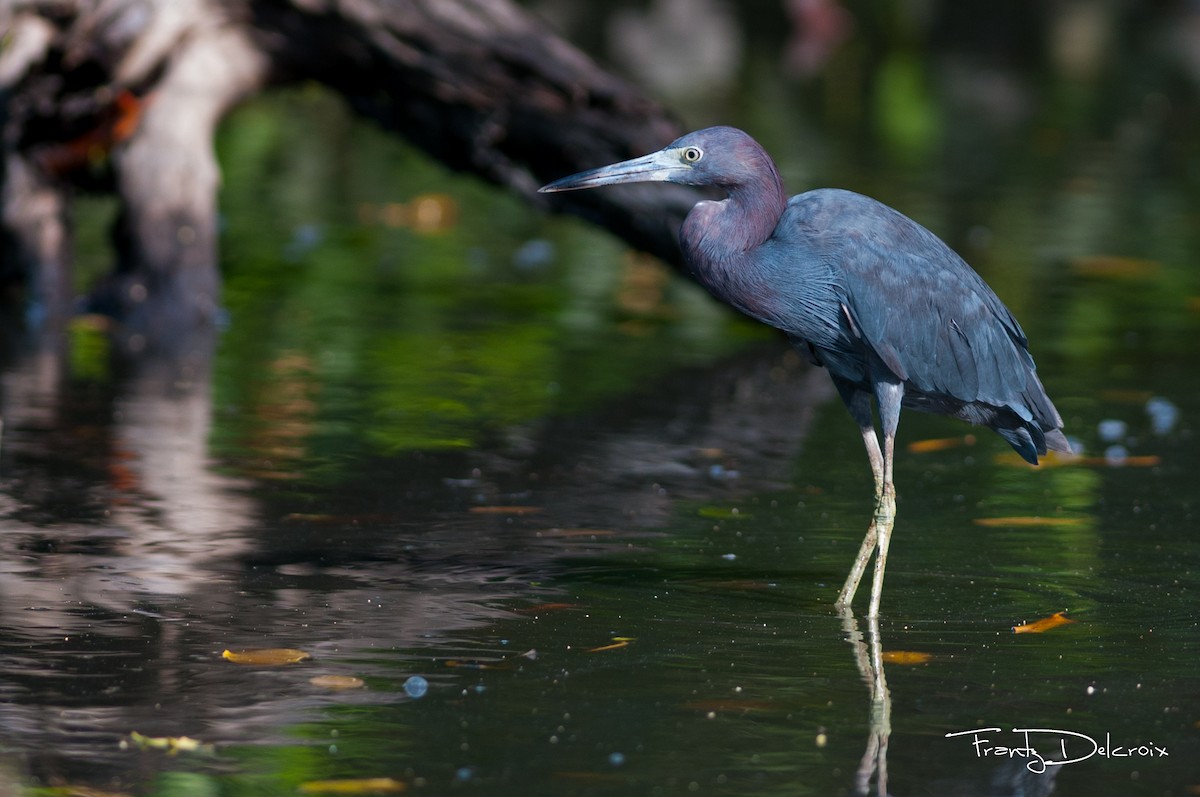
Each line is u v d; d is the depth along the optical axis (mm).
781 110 26750
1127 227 19219
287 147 24219
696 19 40250
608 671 7262
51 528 9211
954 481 10773
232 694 6891
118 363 13203
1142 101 29297
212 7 14234
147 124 14398
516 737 6488
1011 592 8500
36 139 14633
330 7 14008
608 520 9758
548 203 14719
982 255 17531
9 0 13953
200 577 8477
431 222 19750
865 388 9367
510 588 8469
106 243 17609
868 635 7820
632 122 14203
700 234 9039
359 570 8680
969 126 26219
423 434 11555
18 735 6406
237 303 15492
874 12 43719
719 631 7848
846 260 8805
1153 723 6742
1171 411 12336
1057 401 12625
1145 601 8344
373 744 6391
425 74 14070
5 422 11367
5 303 14898
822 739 6523
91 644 7441
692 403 12672
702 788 6055
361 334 14523
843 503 10227
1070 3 45875
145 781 6020
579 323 15352
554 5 41031
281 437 11336
